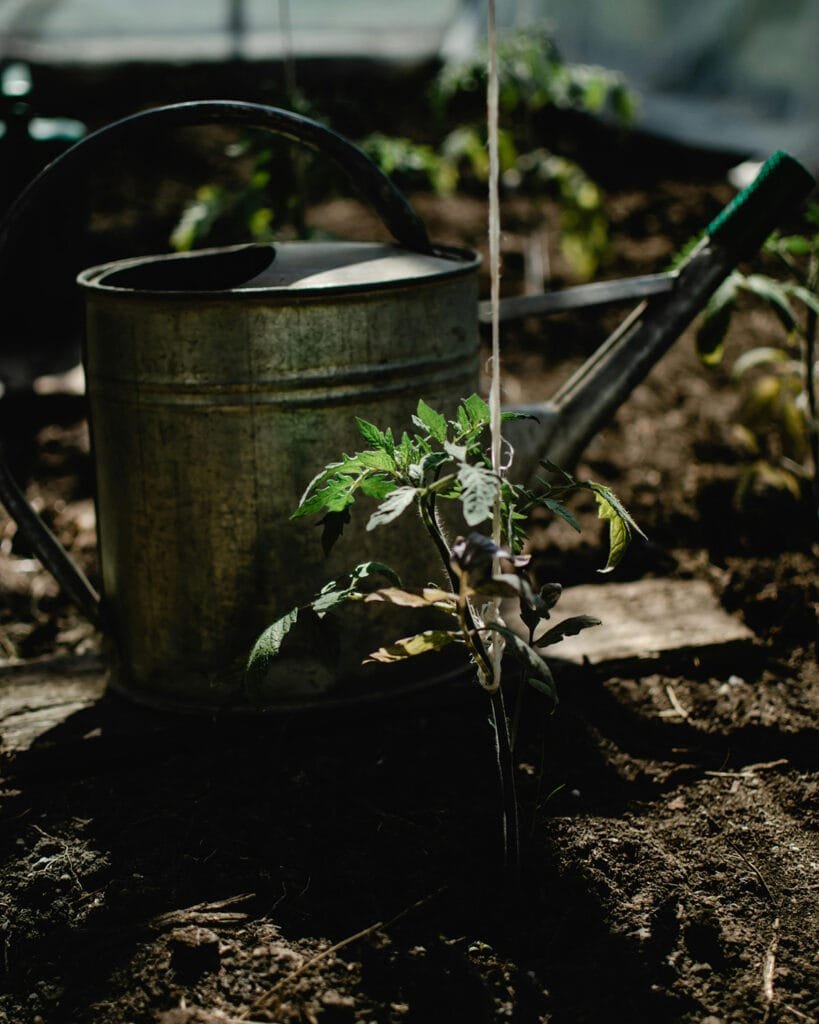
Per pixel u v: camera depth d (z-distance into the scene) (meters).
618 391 1.94
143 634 1.83
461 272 1.75
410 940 1.41
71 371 3.41
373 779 1.70
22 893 1.52
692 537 2.47
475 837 1.58
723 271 1.95
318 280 1.69
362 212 5.04
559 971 1.37
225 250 1.96
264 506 1.70
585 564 2.37
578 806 1.65
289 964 1.38
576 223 3.69
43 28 6.82
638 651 1.96
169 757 1.81
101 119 6.14
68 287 3.68
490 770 1.71
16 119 3.53
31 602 2.38
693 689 1.93
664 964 1.38
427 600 1.32
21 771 1.77
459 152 3.75
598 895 1.48
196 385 1.66
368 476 1.38
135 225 4.76
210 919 1.45
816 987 1.35
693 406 3.14
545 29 3.99
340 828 1.60
